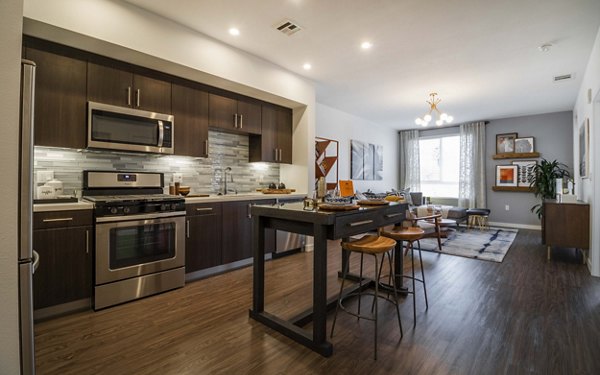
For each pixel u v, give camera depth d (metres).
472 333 2.07
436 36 3.10
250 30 2.99
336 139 6.27
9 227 0.88
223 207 3.41
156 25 2.72
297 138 4.54
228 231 3.46
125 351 1.84
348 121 6.62
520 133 6.84
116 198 2.70
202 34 3.07
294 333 1.98
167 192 3.44
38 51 2.37
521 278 3.27
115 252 2.52
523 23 2.82
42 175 2.56
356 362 1.74
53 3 2.18
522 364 1.72
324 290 1.85
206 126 3.48
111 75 2.75
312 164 4.50
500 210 7.10
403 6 2.57
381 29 2.95
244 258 3.63
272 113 4.29
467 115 6.75
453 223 5.30
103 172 2.88
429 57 3.62
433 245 4.90
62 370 1.65
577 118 5.24
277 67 3.90
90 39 2.40
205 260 3.23
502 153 7.01
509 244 4.99
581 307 2.50
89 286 2.42
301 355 1.81
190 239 3.10
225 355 1.80
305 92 4.35
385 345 1.92
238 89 3.65
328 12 2.67
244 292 2.83
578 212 3.81
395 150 8.52
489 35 3.06
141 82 2.95
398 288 2.75
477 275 3.37
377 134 7.68
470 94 5.12
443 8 2.59
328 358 1.78
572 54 3.50
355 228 1.99
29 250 1.03
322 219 1.82
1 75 0.86
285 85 4.02
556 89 4.81
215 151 3.95
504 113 6.54
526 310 2.44
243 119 3.89
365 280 3.01
